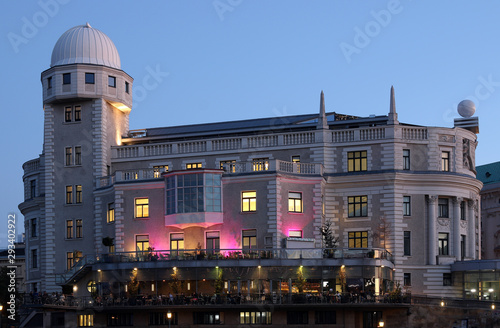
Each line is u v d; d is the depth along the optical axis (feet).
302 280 247.70
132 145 300.40
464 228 289.53
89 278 270.26
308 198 270.26
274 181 263.70
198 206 265.34
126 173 281.13
